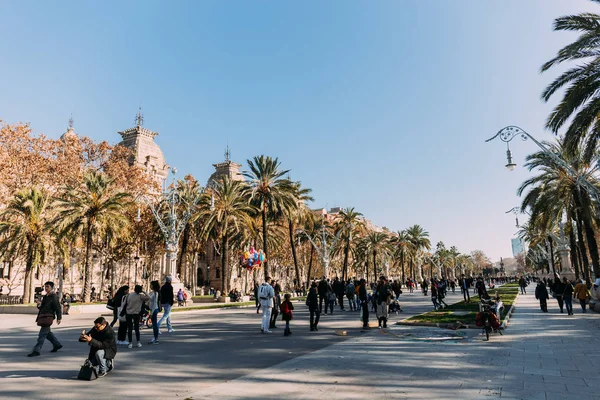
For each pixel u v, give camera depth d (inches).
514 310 874.1
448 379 282.0
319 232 2412.6
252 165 1605.6
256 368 325.4
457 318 668.1
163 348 425.1
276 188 1583.4
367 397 241.8
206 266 2997.0
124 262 2223.2
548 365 325.4
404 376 291.6
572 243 1418.6
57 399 244.8
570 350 391.5
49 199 1357.0
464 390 254.7
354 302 923.4
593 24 636.7
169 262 1318.9
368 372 304.5
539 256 2955.2
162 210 1702.8
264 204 1601.9
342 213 2412.6
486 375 293.1
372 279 3976.4
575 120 663.8
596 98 645.9
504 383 270.4
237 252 2041.1
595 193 714.8
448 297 1494.8
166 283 531.5
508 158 670.5
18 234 1235.9
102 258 2055.9
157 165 2854.3
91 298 1822.1
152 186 1824.6
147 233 1729.8
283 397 242.7
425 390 255.3
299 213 1823.3
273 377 291.7
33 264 1277.1
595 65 650.2
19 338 537.6
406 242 3225.9
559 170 1041.5
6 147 1342.3
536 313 797.9
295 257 1835.6
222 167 3002.0
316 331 558.9
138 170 1755.7
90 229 1279.5
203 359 363.6
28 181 1425.9
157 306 466.6
